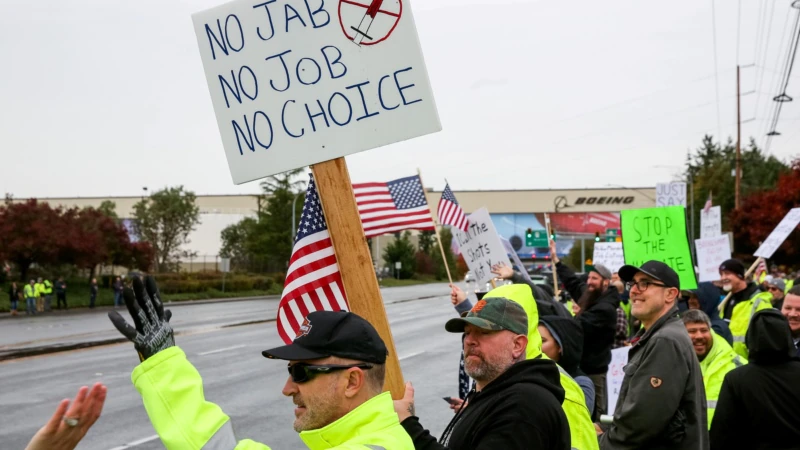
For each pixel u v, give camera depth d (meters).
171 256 52.09
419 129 3.05
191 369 2.02
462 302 5.71
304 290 3.36
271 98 3.17
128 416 9.72
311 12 3.12
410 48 3.05
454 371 13.84
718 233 11.73
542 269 38.91
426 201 6.26
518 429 2.81
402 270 80.69
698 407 4.01
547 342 4.46
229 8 3.20
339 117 3.11
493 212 105.38
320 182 3.12
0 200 78.56
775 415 3.88
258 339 19.73
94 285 37.16
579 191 105.19
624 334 9.27
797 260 33.16
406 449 2.13
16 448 8.01
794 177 33.72
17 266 40.00
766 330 3.93
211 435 1.95
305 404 2.21
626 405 3.99
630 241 7.61
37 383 12.53
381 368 2.26
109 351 17.62
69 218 40.94
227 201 97.88
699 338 5.21
